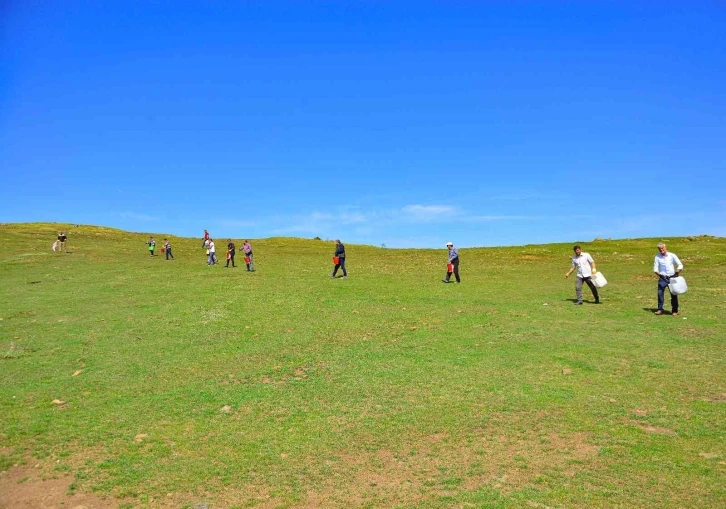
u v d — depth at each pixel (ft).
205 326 68.44
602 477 29.25
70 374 51.31
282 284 99.91
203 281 104.37
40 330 67.46
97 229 247.70
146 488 30.58
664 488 27.86
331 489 29.71
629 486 28.22
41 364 54.39
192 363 53.83
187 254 164.66
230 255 131.03
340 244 110.63
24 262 131.85
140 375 50.52
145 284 100.94
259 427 38.42
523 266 132.57
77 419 40.55
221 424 39.14
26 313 76.95
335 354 55.42
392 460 32.71
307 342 60.23
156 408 42.39
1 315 75.61
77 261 136.46
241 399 43.91
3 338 63.93
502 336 59.36
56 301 85.25
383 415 39.50
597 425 35.91
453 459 32.32
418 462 32.22
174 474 32.01
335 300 83.25
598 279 75.61
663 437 33.71
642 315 67.56
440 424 37.37
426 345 57.41
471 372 47.93
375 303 80.69
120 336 64.34
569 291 89.71
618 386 42.83
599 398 40.57
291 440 36.11
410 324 67.26
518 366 48.91
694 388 41.65
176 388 46.85
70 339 63.26
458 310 74.43
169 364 53.62
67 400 44.62
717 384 42.22
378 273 118.11
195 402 43.50
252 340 61.77
